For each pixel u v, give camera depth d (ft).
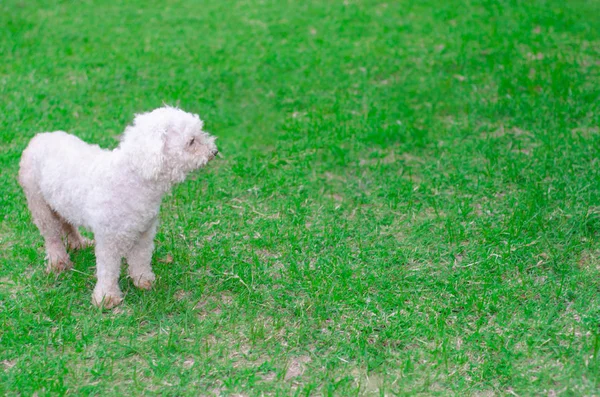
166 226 8.00
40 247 7.72
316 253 7.64
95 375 6.37
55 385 6.28
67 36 12.75
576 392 6.11
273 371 6.42
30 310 6.98
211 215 8.19
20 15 13.82
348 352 6.54
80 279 7.30
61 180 6.96
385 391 6.23
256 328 6.77
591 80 10.53
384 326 6.77
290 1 15.15
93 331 6.73
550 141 9.10
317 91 10.73
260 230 7.97
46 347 6.59
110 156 6.88
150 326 6.82
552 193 8.18
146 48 12.31
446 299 7.04
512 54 11.50
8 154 9.02
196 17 14.10
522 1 14.47
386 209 8.26
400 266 7.45
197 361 6.48
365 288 7.14
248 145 9.45
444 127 9.70
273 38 12.90
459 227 7.87
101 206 6.80
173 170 6.82
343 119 9.91
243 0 15.25
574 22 13.05
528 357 6.43
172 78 11.05
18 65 11.29
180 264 7.48
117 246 6.93
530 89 10.27
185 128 6.82
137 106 10.25
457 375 6.33
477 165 8.84
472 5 14.42
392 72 11.18
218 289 7.20
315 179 8.79
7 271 7.41
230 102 10.48
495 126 9.66
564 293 6.96
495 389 6.20
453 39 12.47
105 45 12.41
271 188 8.61
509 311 6.85
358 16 14.02
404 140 9.43
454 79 10.85
